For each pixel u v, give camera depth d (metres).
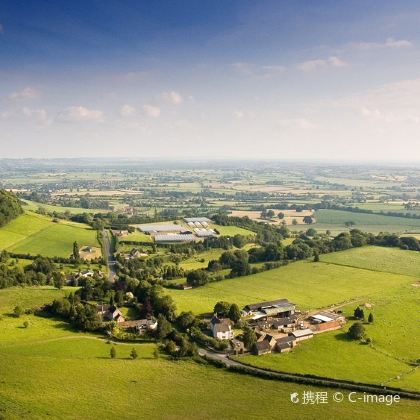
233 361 144.00
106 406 112.75
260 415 111.44
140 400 117.06
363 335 163.00
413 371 139.38
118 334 161.00
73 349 148.25
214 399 119.25
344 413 113.56
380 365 143.25
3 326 164.00
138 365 138.12
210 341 156.25
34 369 129.38
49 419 104.00
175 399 118.44
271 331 168.50
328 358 147.25
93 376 128.38
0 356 137.12
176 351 148.00
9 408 106.31
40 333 160.25
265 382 130.38
